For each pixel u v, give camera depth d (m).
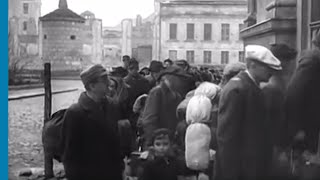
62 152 2.86
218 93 3.09
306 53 3.13
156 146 3.18
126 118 3.21
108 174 2.80
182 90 3.21
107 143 2.78
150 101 3.19
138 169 3.18
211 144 3.07
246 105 2.80
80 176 2.72
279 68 2.89
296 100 3.04
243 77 2.82
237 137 2.80
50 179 3.29
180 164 3.18
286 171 3.05
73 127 2.70
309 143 3.14
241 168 2.88
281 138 3.03
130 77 3.28
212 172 3.10
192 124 3.07
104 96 2.77
